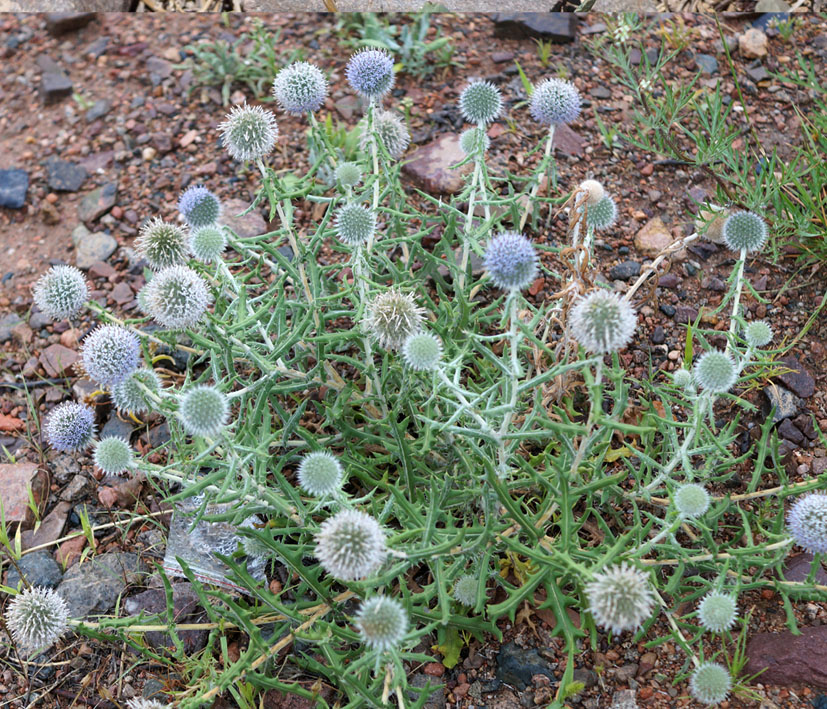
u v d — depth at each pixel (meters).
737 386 0.71
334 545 0.49
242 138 0.63
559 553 0.51
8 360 0.82
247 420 0.59
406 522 0.56
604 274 0.79
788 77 0.88
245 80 1.00
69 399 0.78
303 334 0.61
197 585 0.55
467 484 0.59
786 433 0.69
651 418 0.60
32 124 1.01
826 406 0.71
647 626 0.55
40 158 0.97
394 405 0.66
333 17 1.06
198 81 1.02
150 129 0.98
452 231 0.69
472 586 0.56
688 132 0.80
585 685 0.58
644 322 0.76
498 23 1.00
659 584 0.60
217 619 0.56
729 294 0.64
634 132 0.89
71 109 1.02
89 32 1.11
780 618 0.60
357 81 0.66
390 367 0.64
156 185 0.92
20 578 0.66
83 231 0.90
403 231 0.72
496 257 0.52
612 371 0.52
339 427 0.62
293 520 0.58
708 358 0.57
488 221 0.66
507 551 0.58
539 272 0.79
